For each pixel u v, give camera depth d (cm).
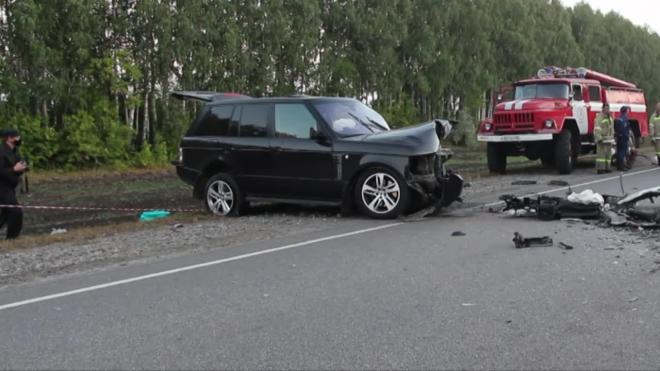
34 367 429
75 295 609
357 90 3000
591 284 574
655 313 493
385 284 600
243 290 600
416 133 982
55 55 1936
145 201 1421
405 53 3238
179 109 2284
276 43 2470
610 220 846
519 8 4028
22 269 733
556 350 426
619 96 2100
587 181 1489
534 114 1727
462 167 2197
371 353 432
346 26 2897
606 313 495
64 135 2031
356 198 990
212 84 2341
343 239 827
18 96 1886
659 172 1694
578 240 758
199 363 425
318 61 2766
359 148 977
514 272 624
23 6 1808
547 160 1955
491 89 3862
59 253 814
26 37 1842
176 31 2158
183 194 1538
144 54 2164
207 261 734
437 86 3388
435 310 516
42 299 599
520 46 3975
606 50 5366
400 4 3092
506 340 446
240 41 2361
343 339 460
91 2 1962
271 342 459
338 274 645
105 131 2122
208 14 2245
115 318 530
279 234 890
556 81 1820
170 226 1002
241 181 1074
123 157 2167
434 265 665
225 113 1107
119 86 2083
